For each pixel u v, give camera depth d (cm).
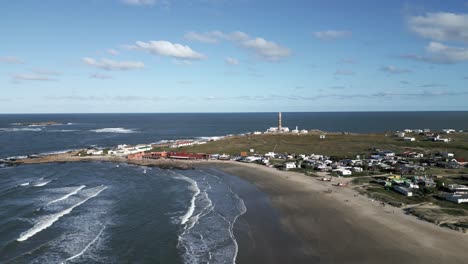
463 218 5584
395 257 4375
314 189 7731
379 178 8588
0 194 7812
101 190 8300
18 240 5166
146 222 6000
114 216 6328
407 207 6253
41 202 7175
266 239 5153
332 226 5497
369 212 6031
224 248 4894
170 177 9950
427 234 5012
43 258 4628
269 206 6731
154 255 4728
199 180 9475
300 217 5991
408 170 9131
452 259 4278
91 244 5078
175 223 5931
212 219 6100
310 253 4641
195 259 4584
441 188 7338
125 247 4981
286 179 8888
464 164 9875
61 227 5738
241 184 8781
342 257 4475
